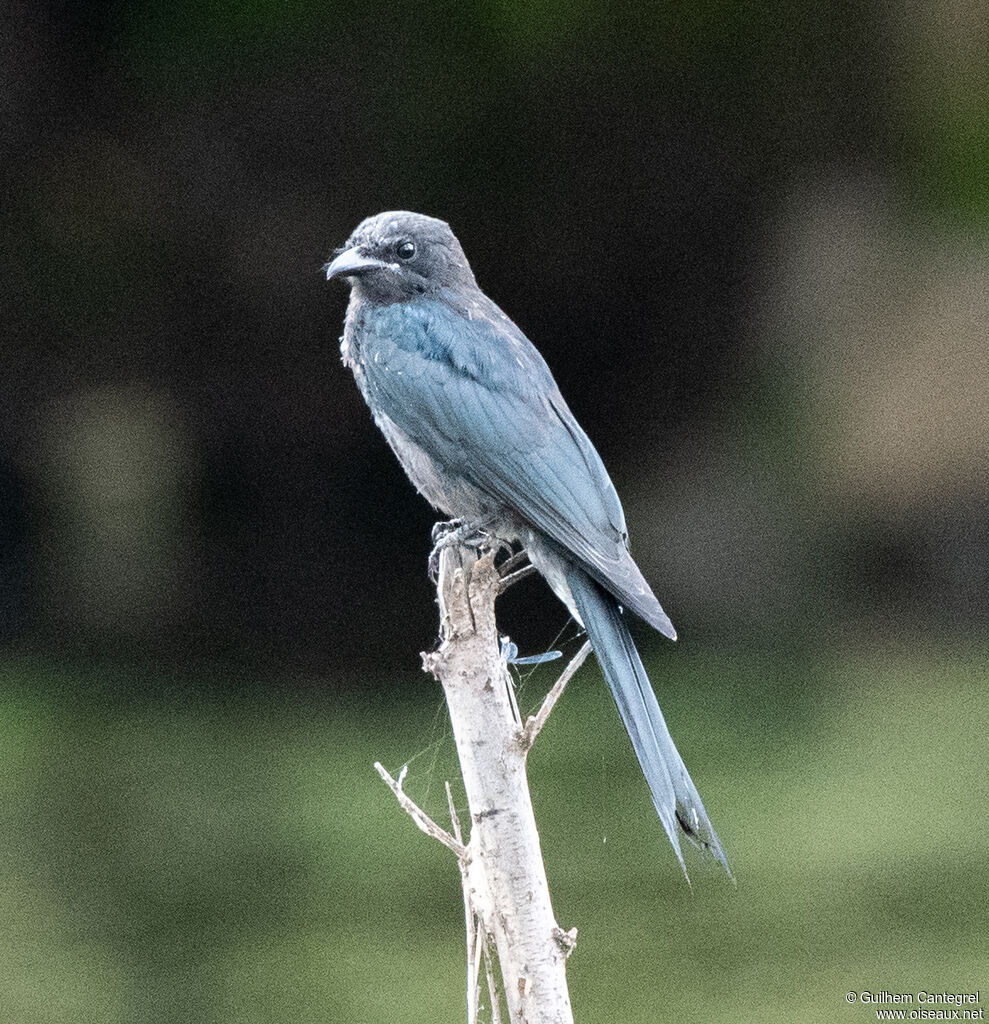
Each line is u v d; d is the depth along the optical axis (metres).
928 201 15.88
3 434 15.75
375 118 15.31
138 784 12.97
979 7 15.31
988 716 13.59
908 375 15.81
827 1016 9.65
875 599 15.67
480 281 16.09
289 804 12.51
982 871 11.02
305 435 16.09
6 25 14.86
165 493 15.95
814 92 15.60
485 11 14.95
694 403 16.39
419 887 11.45
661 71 15.32
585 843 11.88
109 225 15.52
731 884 11.21
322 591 16.06
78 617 15.75
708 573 15.88
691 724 13.90
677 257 16.12
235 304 15.71
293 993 10.26
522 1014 5.83
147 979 10.56
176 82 15.20
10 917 11.12
